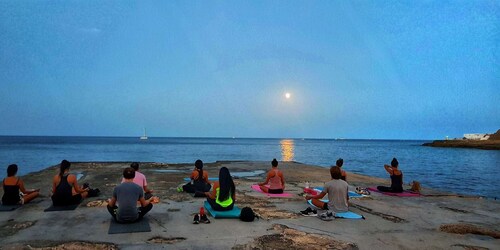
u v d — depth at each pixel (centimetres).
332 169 774
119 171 1605
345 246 539
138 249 496
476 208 892
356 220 707
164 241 536
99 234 566
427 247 550
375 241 571
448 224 702
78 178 1334
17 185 781
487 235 638
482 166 3700
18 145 9338
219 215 684
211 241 542
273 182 992
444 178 2481
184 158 4594
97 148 8044
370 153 7056
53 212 720
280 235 583
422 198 1017
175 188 1077
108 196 914
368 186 1238
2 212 714
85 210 739
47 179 1279
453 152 7719
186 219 675
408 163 4150
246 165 2077
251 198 921
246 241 546
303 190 1096
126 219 625
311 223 673
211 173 1581
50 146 8900
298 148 10194
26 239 535
